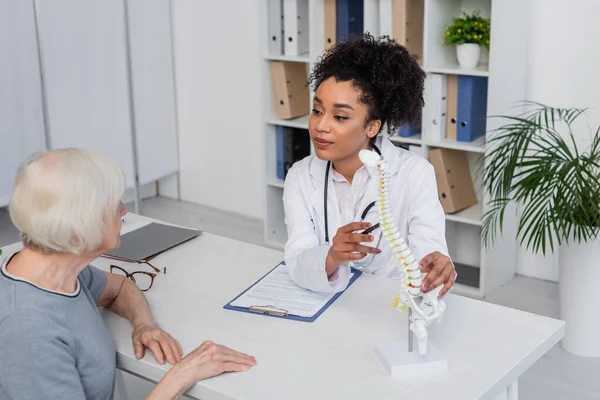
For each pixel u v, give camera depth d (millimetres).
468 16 3566
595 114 3543
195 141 4984
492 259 3693
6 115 4184
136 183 4805
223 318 1967
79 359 1657
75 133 4484
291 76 4141
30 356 1536
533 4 3594
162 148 4977
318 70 2129
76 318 1646
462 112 3617
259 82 4539
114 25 4512
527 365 1791
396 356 1720
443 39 3635
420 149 3699
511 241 3826
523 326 1905
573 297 3162
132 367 1820
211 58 4734
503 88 3492
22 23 4148
